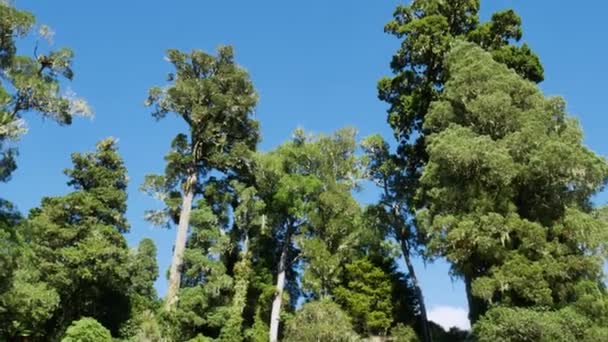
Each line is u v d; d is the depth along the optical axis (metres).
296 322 32.41
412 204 39.94
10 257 24.31
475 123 32.19
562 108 31.17
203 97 41.81
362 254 38.12
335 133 40.75
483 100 30.59
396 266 38.09
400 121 40.31
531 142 29.41
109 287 37.81
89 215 37.78
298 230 38.28
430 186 33.47
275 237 40.00
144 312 37.44
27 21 27.19
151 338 33.22
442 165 30.91
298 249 39.56
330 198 37.09
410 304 37.91
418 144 39.94
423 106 39.00
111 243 37.50
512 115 30.69
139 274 43.97
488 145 29.17
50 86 27.45
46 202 38.38
